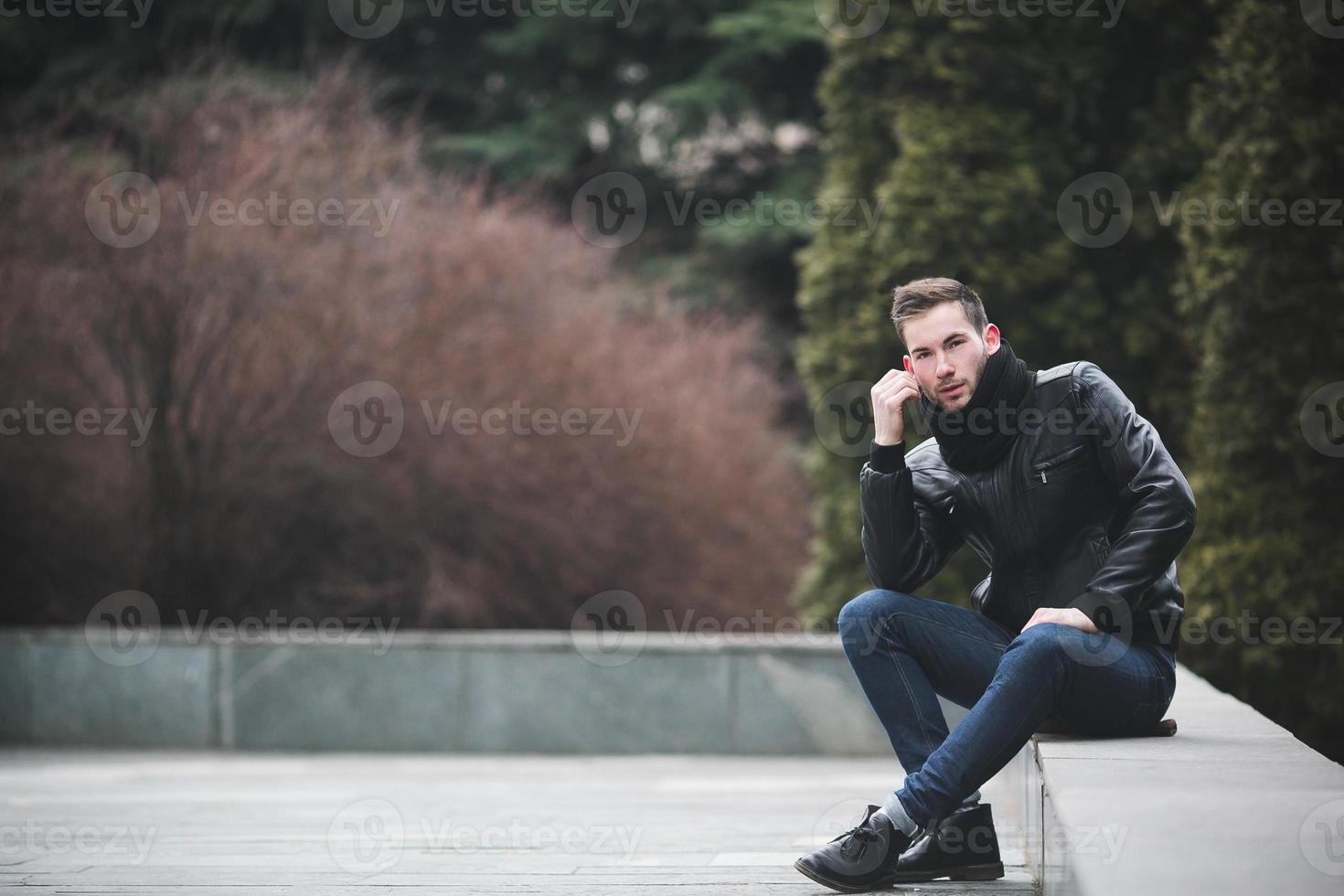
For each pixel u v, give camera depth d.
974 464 8.77
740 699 20.92
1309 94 15.66
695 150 54.69
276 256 25.23
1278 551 15.68
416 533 27.12
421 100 33.03
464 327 27.89
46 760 20.59
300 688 21.67
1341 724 15.53
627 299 35.91
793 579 34.16
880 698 8.59
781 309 55.66
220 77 28.41
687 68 55.84
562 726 21.19
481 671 21.39
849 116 21.72
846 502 21.69
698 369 35.31
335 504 26.36
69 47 50.22
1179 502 8.11
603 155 55.50
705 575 31.02
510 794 16.28
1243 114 15.99
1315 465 15.74
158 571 25.34
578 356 29.80
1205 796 6.27
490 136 52.81
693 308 47.34
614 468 29.41
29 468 26.62
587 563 28.42
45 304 25.48
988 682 8.60
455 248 28.22
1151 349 19.62
